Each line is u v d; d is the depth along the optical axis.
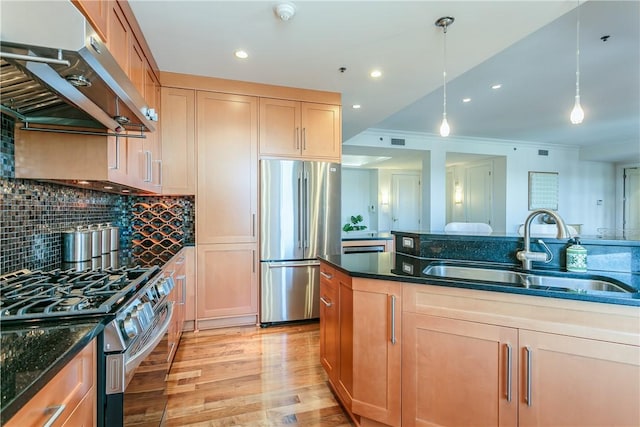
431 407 1.50
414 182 9.84
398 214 9.71
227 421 1.79
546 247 1.80
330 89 3.36
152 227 3.22
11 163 1.53
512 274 1.75
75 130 1.62
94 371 1.05
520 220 7.13
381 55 2.62
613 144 7.00
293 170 3.27
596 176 7.77
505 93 4.04
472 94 4.07
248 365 2.42
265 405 1.94
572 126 5.66
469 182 8.38
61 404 0.84
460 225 3.30
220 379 2.22
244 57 2.66
